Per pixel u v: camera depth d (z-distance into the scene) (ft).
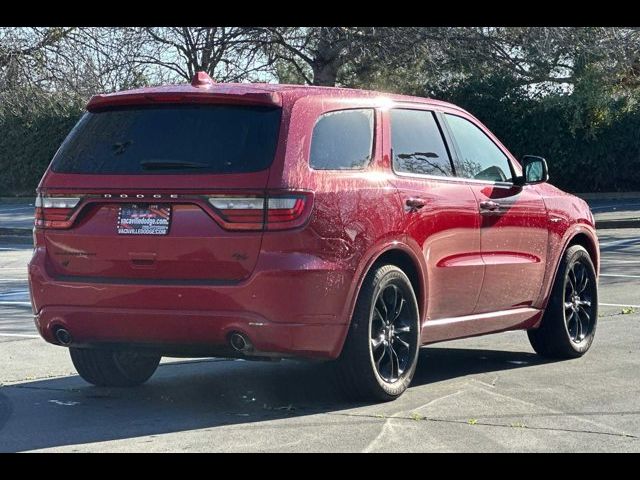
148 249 21.74
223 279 21.31
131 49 110.11
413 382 25.81
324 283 21.34
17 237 87.51
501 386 25.18
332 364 22.70
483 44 110.73
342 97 23.24
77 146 23.17
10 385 26.11
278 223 21.03
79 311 22.39
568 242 29.07
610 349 30.50
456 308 25.43
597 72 112.27
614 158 114.73
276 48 111.34
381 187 23.04
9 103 111.45
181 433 20.74
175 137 22.24
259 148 21.56
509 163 27.84
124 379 25.31
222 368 28.14
